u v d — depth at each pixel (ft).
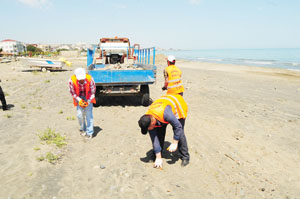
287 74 75.51
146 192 11.76
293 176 13.93
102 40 40.42
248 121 24.32
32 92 37.58
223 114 26.86
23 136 18.16
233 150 17.21
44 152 15.46
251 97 36.91
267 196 11.93
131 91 28.99
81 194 11.34
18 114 24.56
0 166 13.46
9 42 555.28
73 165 14.10
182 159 14.74
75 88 16.84
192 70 88.38
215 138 19.49
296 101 34.30
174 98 13.56
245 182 13.12
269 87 47.88
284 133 20.94
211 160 15.57
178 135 12.79
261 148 17.71
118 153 16.01
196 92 40.57
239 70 91.04
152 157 15.12
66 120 23.07
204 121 24.04
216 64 133.28
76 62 146.10
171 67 18.26
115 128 21.29
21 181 12.02
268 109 29.32
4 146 16.21
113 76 27.14
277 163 15.47
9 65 105.19
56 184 12.00
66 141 17.61
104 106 29.99
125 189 11.90
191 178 13.33
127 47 38.88
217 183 12.94
